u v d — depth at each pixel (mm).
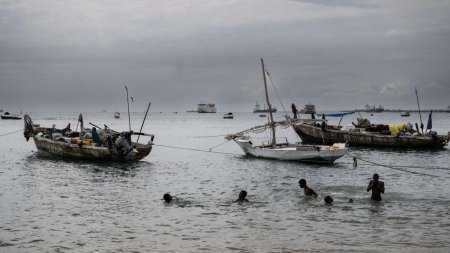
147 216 20469
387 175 33906
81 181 30578
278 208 21938
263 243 16469
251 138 49719
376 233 17656
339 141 56625
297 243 16422
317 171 35906
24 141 68375
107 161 39969
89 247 16047
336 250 15609
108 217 20312
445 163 42344
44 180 30844
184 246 16172
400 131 56344
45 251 15617
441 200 23594
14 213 20969
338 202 23062
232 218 20078
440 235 17359
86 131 44906
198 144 69250
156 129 120938
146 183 30172
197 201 23844
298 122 47906
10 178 31625
